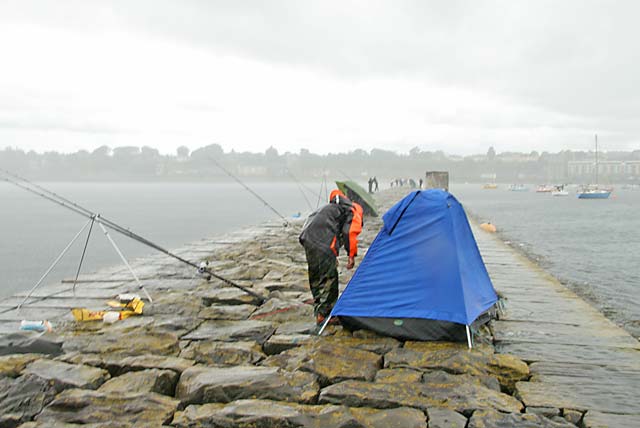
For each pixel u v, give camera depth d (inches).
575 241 964.0
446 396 159.9
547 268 638.5
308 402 159.5
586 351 210.7
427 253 227.5
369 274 231.9
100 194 4909.0
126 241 1154.7
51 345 209.2
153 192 5629.9
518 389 172.4
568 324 249.9
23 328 241.3
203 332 233.9
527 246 879.1
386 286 228.2
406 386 166.6
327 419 144.7
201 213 2150.6
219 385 163.6
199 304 286.0
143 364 186.5
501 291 328.8
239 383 164.9
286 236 679.7
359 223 236.1
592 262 692.1
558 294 319.3
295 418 143.9
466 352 201.0
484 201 3024.1
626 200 3265.3
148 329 238.8
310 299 291.4
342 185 853.2
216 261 463.8
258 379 167.9
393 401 156.6
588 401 162.2
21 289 628.4
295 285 332.2
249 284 343.0
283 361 193.8
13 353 205.5
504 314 266.8
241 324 245.4
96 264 821.9
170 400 158.7
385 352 204.4
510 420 144.4
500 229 1218.0
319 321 235.9
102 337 219.0
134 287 344.2
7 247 1047.6
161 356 196.7
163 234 1284.4
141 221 1711.4
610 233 1131.3
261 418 144.4
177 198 3951.8
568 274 593.3
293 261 456.4
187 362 190.2
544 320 257.1
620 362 197.9
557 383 177.2
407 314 220.8
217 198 3934.5
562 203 2790.4
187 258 490.0
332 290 238.1
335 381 175.2
